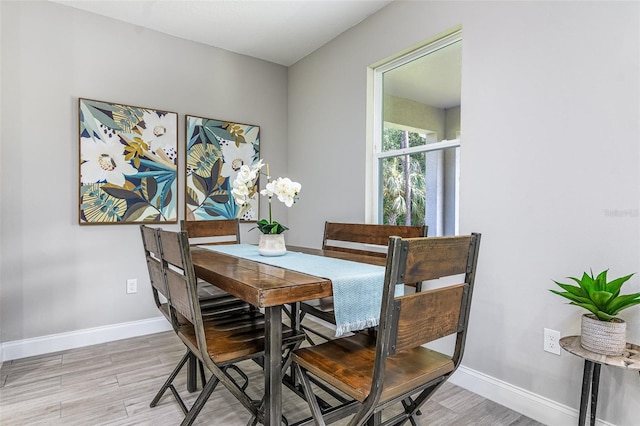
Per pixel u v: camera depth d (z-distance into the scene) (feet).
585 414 4.62
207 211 10.57
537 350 5.80
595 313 4.54
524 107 5.98
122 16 9.05
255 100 11.57
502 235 6.28
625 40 4.89
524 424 5.68
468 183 6.81
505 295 6.23
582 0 5.30
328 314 5.88
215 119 10.75
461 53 7.28
